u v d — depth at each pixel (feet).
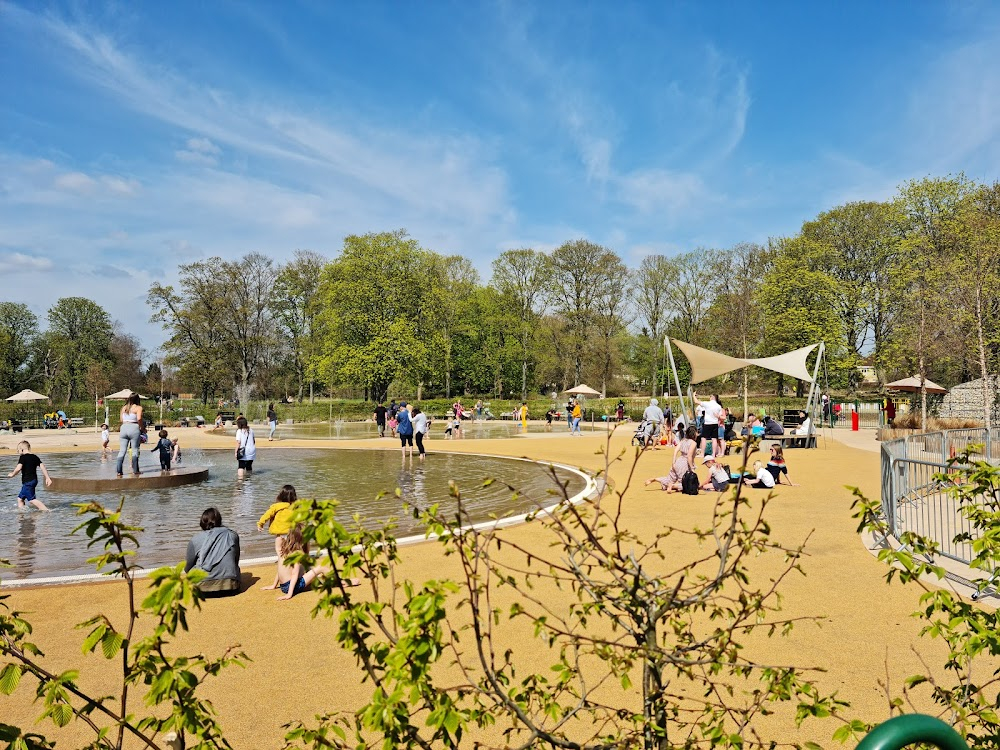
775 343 147.43
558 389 226.58
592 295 191.21
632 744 7.68
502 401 186.19
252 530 35.65
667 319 190.49
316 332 195.00
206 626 20.33
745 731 13.48
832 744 13.00
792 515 36.17
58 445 99.19
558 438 104.42
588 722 13.78
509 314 200.54
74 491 51.26
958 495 12.96
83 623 7.29
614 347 193.57
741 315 158.71
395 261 171.83
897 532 30.50
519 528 32.73
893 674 16.26
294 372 210.59
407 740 7.13
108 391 216.13
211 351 182.70
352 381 166.81
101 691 16.10
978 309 86.53
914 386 109.60
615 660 8.14
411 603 6.73
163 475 54.08
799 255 147.02
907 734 4.96
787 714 14.29
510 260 201.87
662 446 84.89
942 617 19.94
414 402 184.34
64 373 218.18
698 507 39.09
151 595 6.72
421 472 61.31
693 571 24.34
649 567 24.88
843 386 179.83
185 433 133.69
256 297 190.70
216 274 183.83
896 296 129.49
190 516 40.06
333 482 54.49
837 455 72.74
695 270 184.03
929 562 9.31
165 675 6.94
